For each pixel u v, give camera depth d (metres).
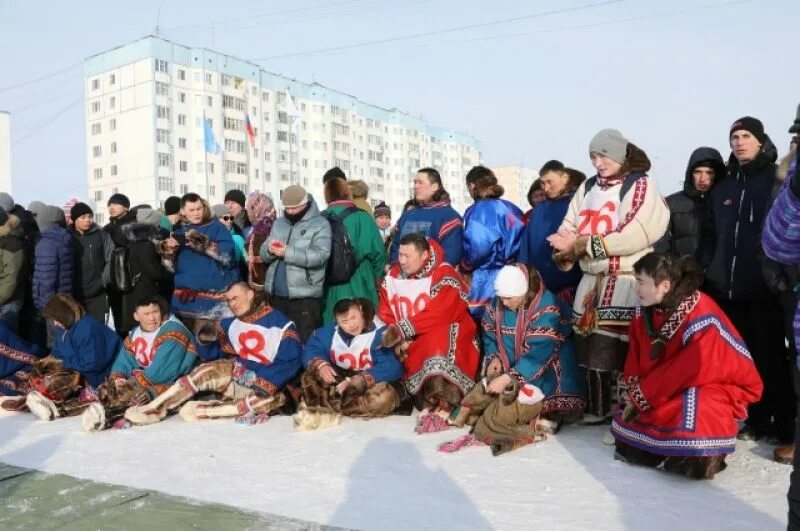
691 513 3.22
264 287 5.85
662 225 4.34
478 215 5.43
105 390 5.43
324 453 4.30
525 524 3.13
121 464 4.20
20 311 6.77
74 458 4.37
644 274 3.77
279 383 5.30
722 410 3.64
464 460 4.08
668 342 3.82
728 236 4.38
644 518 3.17
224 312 6.16
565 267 4.52
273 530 3.11
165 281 6.88
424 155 72.19
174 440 4.74
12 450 4.61
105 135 51.81
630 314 4.31
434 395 4.96
